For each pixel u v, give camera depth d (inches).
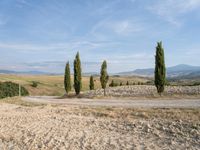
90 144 605.9
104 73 2144.4
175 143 573.6
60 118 956.0
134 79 7765.8
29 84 4820.4
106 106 1170.6
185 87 2027.6
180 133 628.4
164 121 742.5
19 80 5270.7
